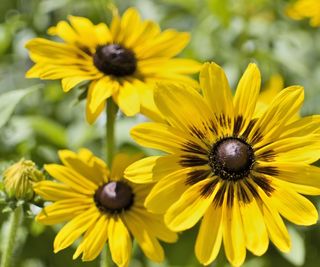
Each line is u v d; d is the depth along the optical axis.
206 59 0.81
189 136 0.54
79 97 0.60
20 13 0.88
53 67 0.59
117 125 0.73
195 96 0.53
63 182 0.58
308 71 0.84
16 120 0.74
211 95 0.54
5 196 0.58
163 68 0.62
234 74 0.79
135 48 0.63
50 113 0.83
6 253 0.59
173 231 0.55
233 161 0.54
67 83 0.58
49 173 0.58
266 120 0.54
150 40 0.63
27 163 0.58
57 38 0.83
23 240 0.69
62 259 0.71
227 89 0.54
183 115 0.54
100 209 0.57
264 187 0.54
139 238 0.56
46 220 0.56
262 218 0.52
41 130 0.74
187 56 0.80
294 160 0.53
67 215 0.57
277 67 0.83
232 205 0.53
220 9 0.80
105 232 0.56
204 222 0.52
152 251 0.56
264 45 0.82
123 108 0.57
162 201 0.52
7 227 0.66
